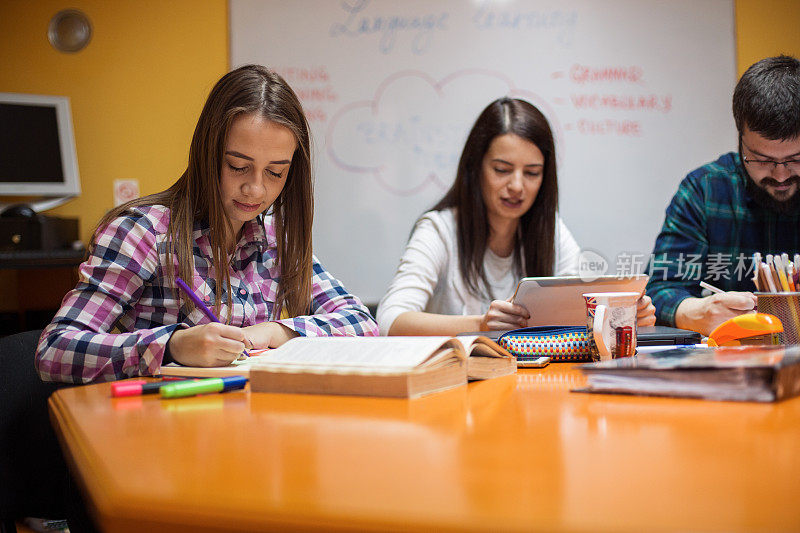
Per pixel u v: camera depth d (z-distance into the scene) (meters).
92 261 1.22
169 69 3.05
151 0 3.04
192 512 0.42
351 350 0.86
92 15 3.02
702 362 0.74
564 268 2.08
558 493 0.42
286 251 1.45
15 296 2.86
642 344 1.17
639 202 3.13
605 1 3.11
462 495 0.42
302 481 0.46
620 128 3.12
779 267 1.18
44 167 2.80
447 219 1.99
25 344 1.13
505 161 1.89
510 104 1.93
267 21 3.07
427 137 3.09
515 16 3.09
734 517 0.37
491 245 2.01
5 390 1.02
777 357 0.74
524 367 1.07
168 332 1.06
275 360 0.87
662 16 3.12
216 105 1.26
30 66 2.99
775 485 0.42
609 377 0.77
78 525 1.02
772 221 1.93
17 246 2.55
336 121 3.09
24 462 1.03
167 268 1.27
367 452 0.53
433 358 0.82
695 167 3.14
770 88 1.76
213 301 1.31
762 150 1.79
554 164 1.95
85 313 1.18
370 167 3.09
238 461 0.52
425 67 3.09
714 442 0.54
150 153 3.04
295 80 3.08
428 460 0.50
